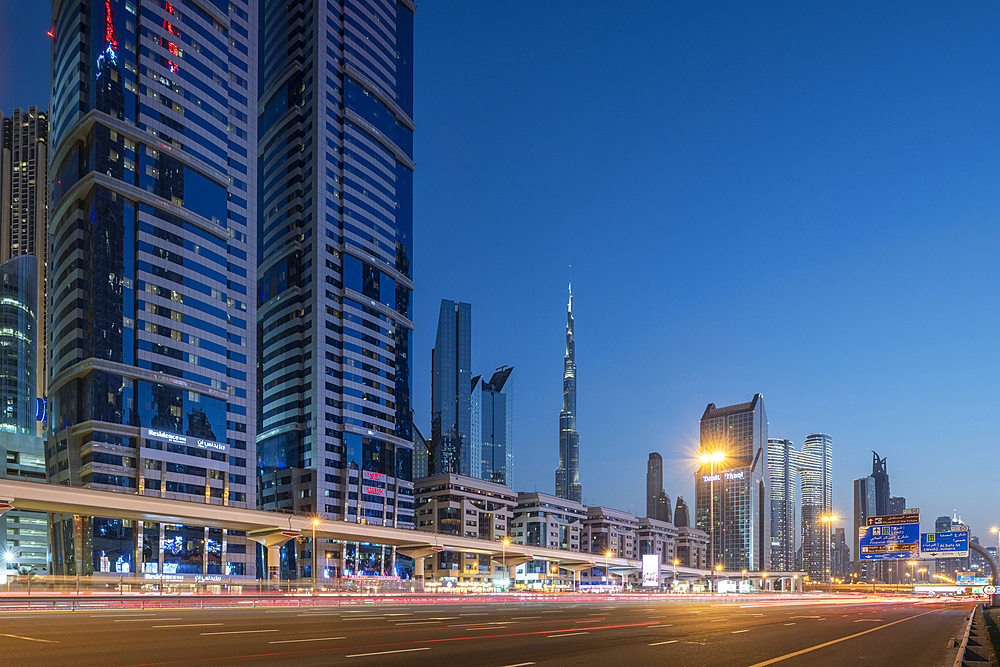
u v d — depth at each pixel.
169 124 161.75
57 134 159.00
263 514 117.12
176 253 159.25
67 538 138.88
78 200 151.50
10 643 27.81
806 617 56.97
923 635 40.50
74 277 147.75
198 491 155.38
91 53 152.62
